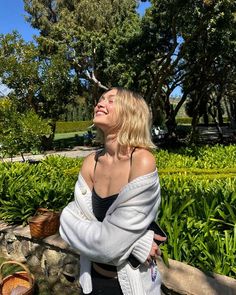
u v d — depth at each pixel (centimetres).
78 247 149
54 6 2591
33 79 1905
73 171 721
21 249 415
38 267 392
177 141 2006
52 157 829
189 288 246
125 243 140
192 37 1350
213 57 1650
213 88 2252
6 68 1792
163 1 1217
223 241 276
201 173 690
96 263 157
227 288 233
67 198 456
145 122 155
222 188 400
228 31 1287
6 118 1107
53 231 382
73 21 2150
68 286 357
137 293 143
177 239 285
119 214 140
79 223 151
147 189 142
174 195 363
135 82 1792
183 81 2014
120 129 152
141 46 1559
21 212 441
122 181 150
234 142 2092
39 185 498
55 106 2114
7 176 571
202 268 264
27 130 1098
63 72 1961
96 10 2145
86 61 2062
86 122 4716
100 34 1845
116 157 155
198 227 294
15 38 1830
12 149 1091
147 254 142
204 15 1202
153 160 148
